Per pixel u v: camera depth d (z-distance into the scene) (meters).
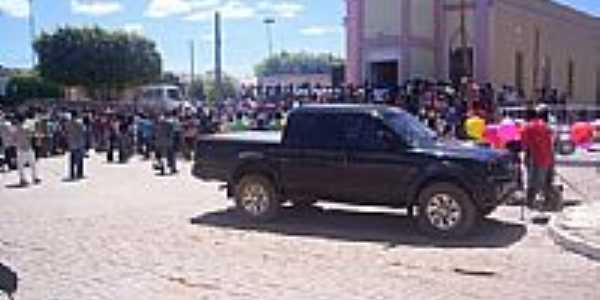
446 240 11.52
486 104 28.50
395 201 12.12
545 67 42.66
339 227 12.68
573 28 46.69
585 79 49.03
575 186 18.44
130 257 10.35
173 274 9.36
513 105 31.22
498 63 36.75
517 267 9.73
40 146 31.42
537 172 14.00
